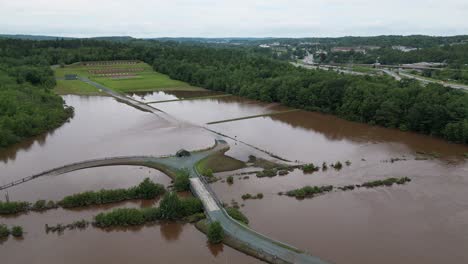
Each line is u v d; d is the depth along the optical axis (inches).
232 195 2952.8
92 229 2500.0
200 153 3826.3
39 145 4320.9
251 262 2132.1
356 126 5191.9
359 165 3627.0
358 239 2368.4
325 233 2431.1
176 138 4527.6
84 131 4877.0
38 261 2175.2
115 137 4591.5
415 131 4837.6
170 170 3373.5
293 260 2060.8
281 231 2448.3
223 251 2251.5
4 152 4099.4
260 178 3284.9
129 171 3447.3
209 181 3181.6
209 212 2573.8
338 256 2194.9
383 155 3939.5
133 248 2301.9
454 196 2957.7
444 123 4498.0
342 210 2726.4
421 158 3831.2
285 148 4160.9
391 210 2733.8
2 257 2208.4
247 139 4498.0
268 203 2824.8
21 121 4539.9
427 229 2490.2
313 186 3110.2
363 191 3046.3
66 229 2491.4
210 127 5059.1
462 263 2144.4
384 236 2406.5
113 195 2839.6
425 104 4702.3
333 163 3671.3
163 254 2241.6
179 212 2573.8
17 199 2908.5
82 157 3895.2
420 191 3048.7
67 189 3088.1
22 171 3540.8
